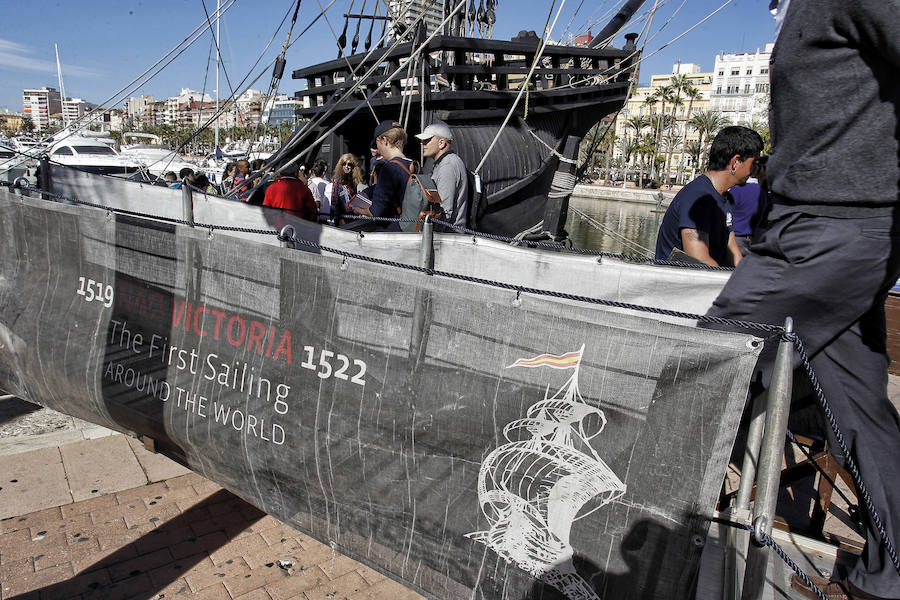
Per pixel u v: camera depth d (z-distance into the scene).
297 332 2.14
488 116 5.92
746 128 2.97
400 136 4.24
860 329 1.79
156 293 2.60
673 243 3.13
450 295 1.80
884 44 1.42
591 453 1.61
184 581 2.59
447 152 4.50
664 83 107.88
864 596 1.82
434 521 1.89
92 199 4.49
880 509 1.78
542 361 1.66
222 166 18.80
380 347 1.95
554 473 1.67
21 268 3.21
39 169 4.62
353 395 2.01
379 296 1.93
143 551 2.77
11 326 3.23
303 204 4.91
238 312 2.31
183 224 2.56
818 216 1.63
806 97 1.62
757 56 92.44
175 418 2.58
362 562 2.14
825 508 2.36
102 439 3.75
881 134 1.52
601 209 42.62
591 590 1.62
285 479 2.26
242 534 2.92
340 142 7.12
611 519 1.58
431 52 5.55
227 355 2.36
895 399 4.46
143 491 3.24
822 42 1.57
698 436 1.46
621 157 93.69
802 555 2.18
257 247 2.22
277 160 5.75
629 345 1.55
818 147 1.62
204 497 3.20
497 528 1.77
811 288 1.64
